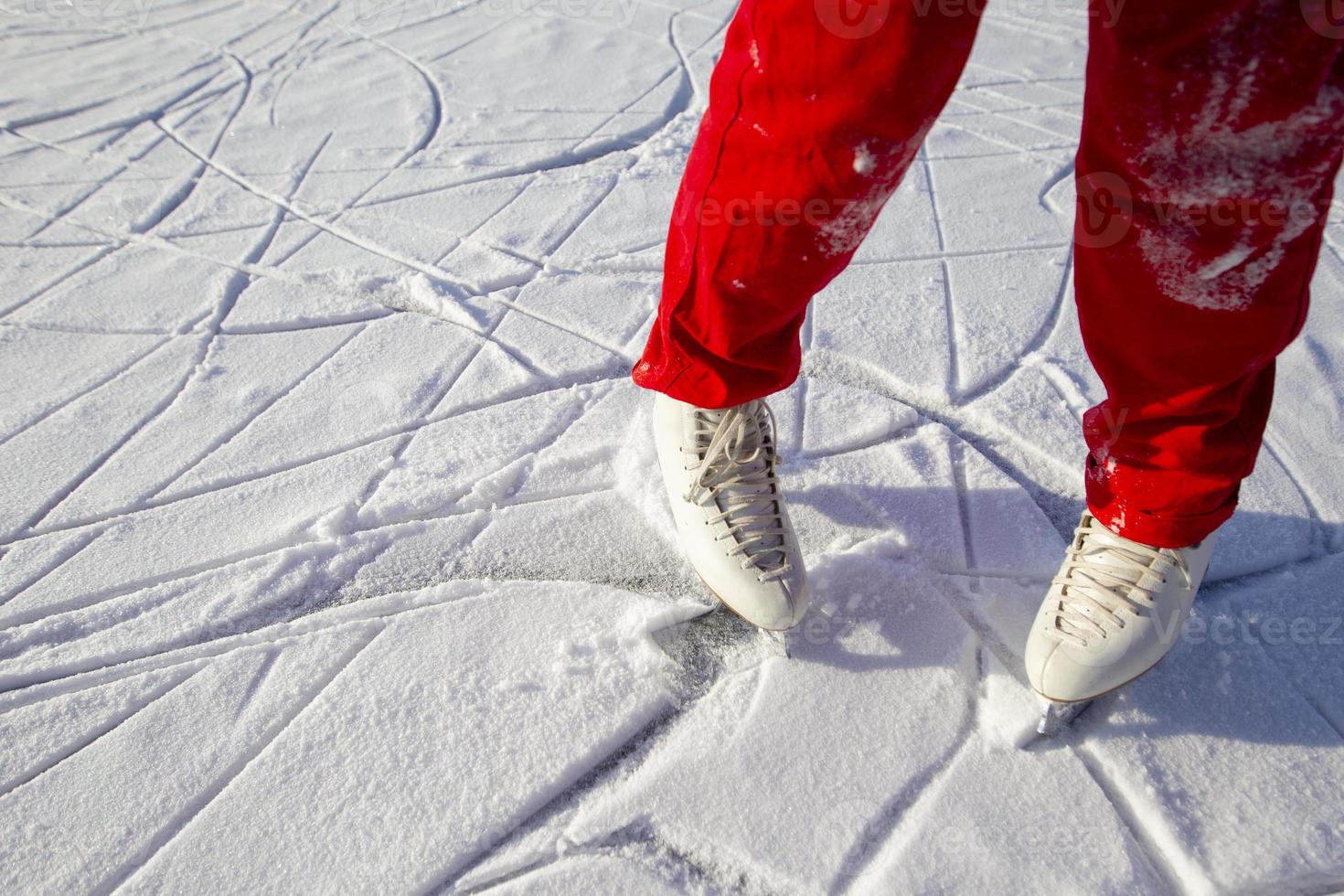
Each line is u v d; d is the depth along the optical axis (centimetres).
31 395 165
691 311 108
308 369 172
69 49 293
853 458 153
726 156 91
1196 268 87
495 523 143
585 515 144
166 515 143
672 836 106
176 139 245
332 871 102
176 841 105
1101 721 117
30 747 114
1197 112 77
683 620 129
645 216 214
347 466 152
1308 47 72
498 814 107
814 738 115
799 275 98
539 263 200
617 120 252
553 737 114
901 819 107
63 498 146
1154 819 107
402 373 171
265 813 108
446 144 242
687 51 287
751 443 126
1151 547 112
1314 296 189
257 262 200
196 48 294
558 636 126
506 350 176
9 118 252
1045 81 274
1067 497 149
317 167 233
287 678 121
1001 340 179
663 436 134
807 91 83
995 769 112
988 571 135
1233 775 111
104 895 102
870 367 173
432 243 205
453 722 116
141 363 173
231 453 154
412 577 135
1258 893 102
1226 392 98
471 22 309
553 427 159
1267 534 140
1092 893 100
